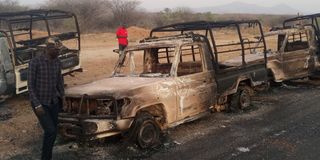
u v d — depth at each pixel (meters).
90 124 7.16
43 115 6.62
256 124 9.32
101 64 19.95
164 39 9.68
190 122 9.49
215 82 9.43
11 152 7.73
